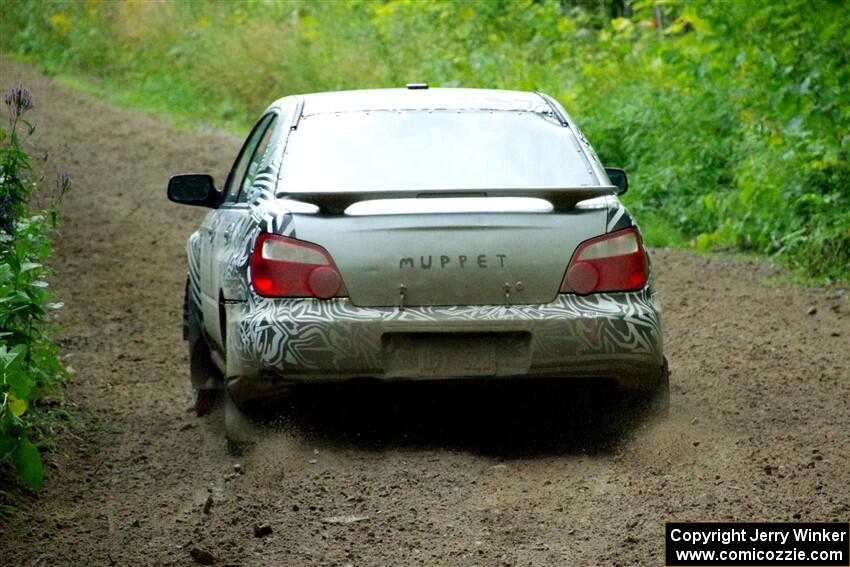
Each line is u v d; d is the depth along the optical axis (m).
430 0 50.56
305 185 12.77
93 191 35.12
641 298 12.19
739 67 29.42
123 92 52.06
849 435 13.20
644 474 11.84
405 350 11.91
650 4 38.12
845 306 22.02
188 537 10.40
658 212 32.81
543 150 13.27
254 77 49.78
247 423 12.76
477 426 13.84
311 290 11.92
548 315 11.88
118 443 13.96
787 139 28.00
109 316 22.11
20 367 12.54
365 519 10.71
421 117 13.62
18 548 10.17
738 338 19.38
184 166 39.69
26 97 13.51
